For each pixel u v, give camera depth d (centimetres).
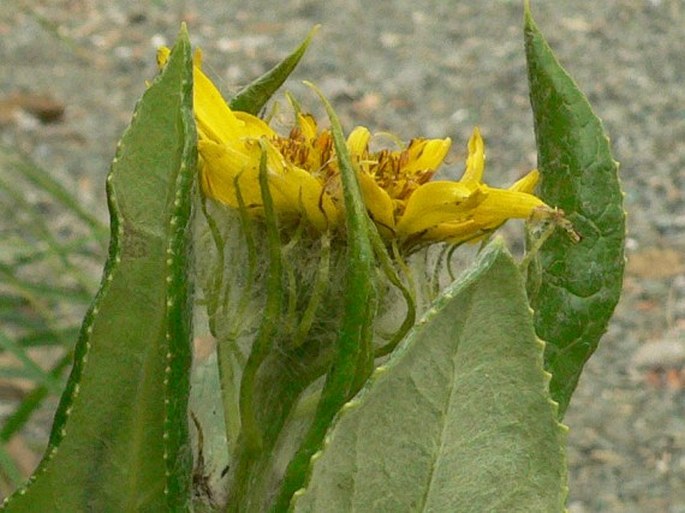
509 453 17
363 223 17
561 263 23
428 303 18
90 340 17
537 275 20
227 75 114
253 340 19
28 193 86
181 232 17
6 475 48
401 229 18
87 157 97
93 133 102
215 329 19
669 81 116
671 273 85
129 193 17
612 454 69
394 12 132
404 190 19
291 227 18
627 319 81
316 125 20
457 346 17
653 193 97
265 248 18
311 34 21
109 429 17
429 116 109
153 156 17
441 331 17
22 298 51
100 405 17
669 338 79
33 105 103
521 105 111
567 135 23
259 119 20
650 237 91
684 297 83
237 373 19
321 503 17
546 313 23
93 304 17
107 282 17
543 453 17
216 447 20
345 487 17
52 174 93
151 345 17
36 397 46
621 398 74
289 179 18
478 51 122
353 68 117
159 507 18
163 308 17
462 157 25
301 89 112
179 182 17
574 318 23
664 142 105
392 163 19
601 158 23
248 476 19
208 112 19
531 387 17
